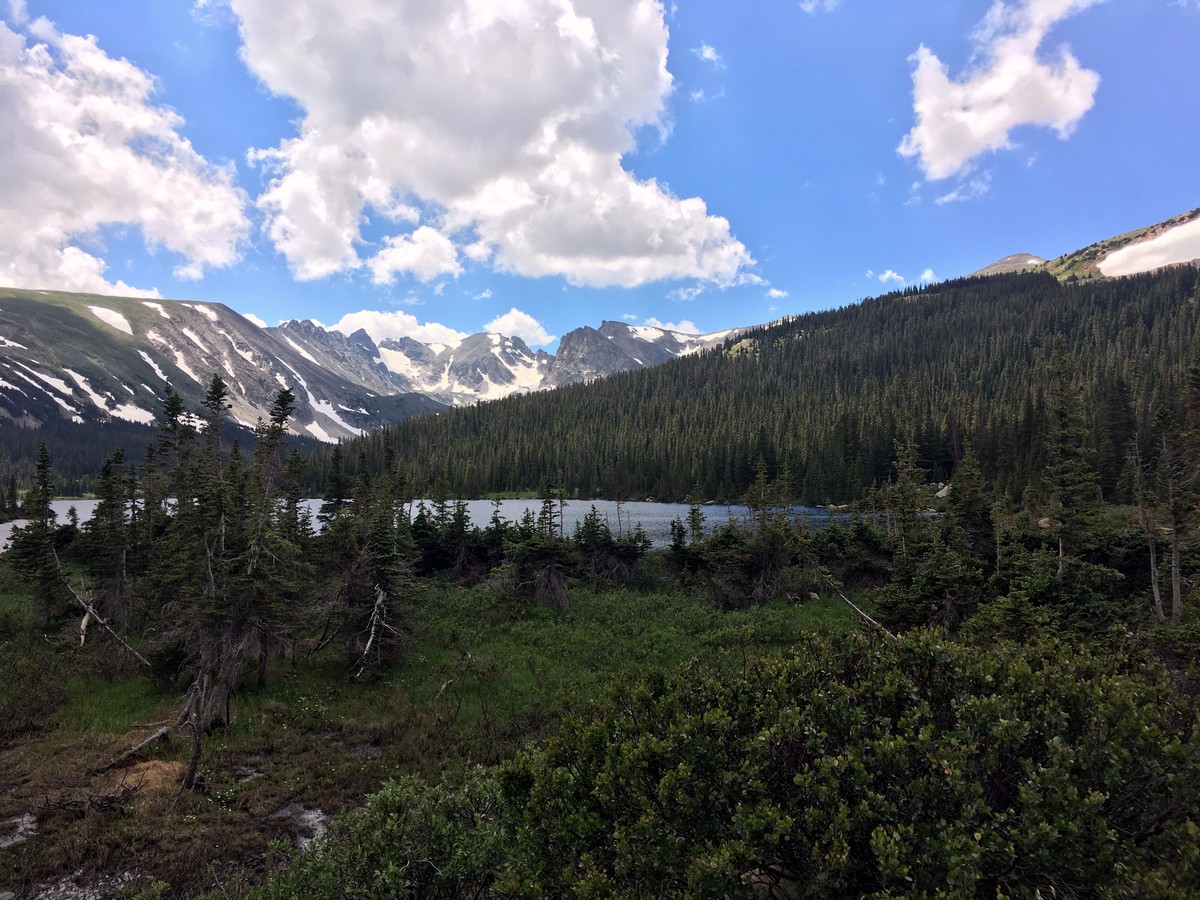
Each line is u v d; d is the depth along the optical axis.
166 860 10.07
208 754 14.08
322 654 21.69
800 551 33.72
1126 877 3.60
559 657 21.75
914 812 4.28
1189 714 4.73
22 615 24.73
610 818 5.26
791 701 5.69
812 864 4.39
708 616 27.17
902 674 5.69
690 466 118.62
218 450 22.92
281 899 7.23
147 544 26.86
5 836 10.68
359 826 7.42
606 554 35.69
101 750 14.11
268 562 19.61
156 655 18.08
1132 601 23.91
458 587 32.25
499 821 6.96
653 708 6.21
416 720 16.20
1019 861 3.97
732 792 4.91
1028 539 33.22
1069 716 4.79
